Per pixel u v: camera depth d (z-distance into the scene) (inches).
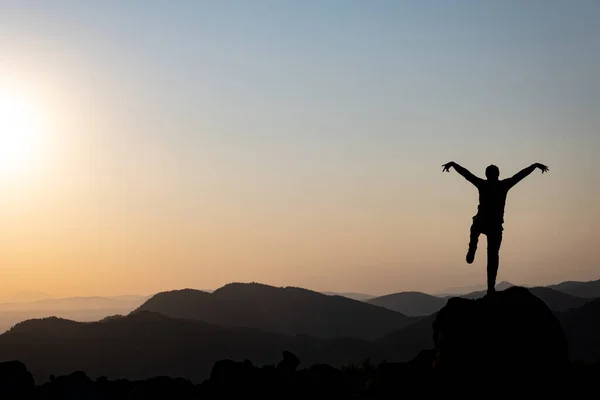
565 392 830.5
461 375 836.0
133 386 1106.7
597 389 850.8
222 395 1055.6
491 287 874.1
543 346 830.5
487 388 820.0
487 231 860.0
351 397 1012.5
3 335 5546.3
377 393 981.2
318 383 1068.5
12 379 960.9
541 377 821.2
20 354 5216.5
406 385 952.3
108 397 1052.5
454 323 869.8
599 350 3105.3
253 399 1046.4
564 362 845.8
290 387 1061.8
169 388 1090.1
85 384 1040.2
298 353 5546.3
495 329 837.2
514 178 857.5
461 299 892.6
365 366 1243.8
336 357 5300.2
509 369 820.6
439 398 847.1
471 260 877.8
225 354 5526.6
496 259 866.1
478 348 836.6
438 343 887.7
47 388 1018.1
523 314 843.4
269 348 5728.3
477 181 866.8
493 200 854.5
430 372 904.3
